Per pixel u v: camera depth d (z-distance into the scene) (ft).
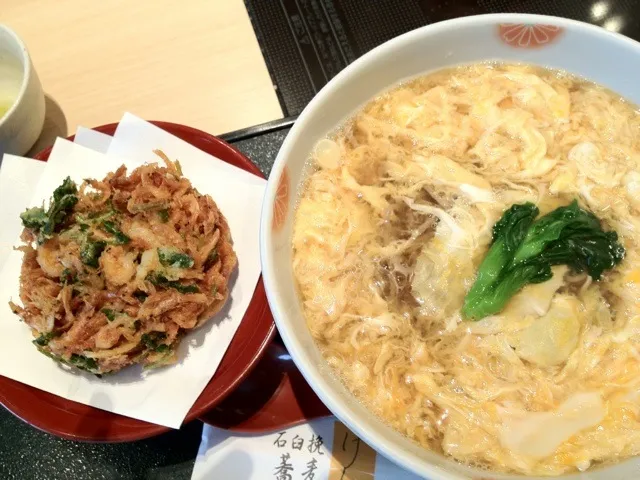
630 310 0.62
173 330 0.74
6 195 0.84
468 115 0.73
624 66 0.69
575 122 0.71
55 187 0.84
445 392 0.60
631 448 0.56
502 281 0.62
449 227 0.67
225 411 0.75
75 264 0.74
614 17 0.95
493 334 0.62
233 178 0.85
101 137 0.88
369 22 0.98
